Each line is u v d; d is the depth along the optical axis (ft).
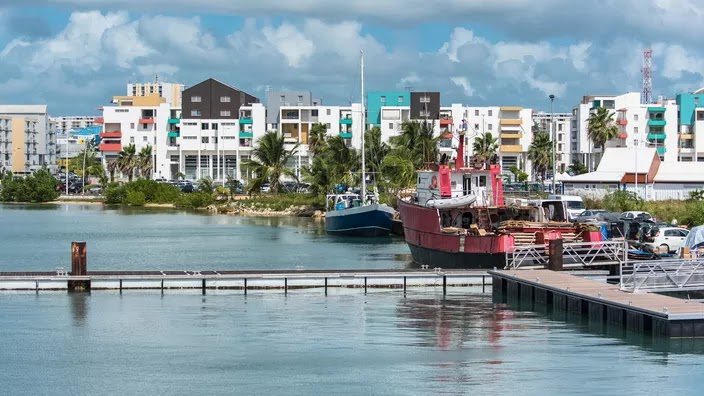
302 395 126.52
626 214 310.65
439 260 232.53
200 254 302.66
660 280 185.37
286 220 474.49
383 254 297.53
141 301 197.77
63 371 140.05
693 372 136.26
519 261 217.15
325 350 152.15
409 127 523.70
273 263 273.54
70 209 588.50
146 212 553.23
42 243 347.15
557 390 127.95
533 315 180.75
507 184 524.11
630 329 162.71
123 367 141.90
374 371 138.51
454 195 243.60
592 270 212.64
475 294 206.39
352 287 213.87
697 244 212.64
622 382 131.64
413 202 271.90
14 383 133.59
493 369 139.13
